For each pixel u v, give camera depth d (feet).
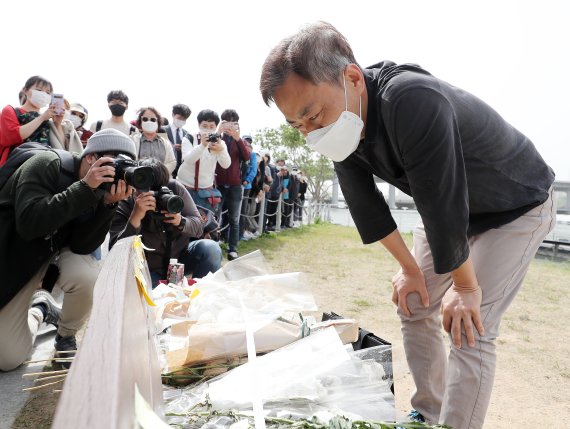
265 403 4.02
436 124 4.45
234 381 4.19
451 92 5.07
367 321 13.85
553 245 33.65
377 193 6.46
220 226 21.66
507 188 5.46
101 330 1.59
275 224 37.06
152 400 1.90
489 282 5.52
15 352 8.27
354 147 5.13
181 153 18.98
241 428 3.30
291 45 4.72
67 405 1.06
